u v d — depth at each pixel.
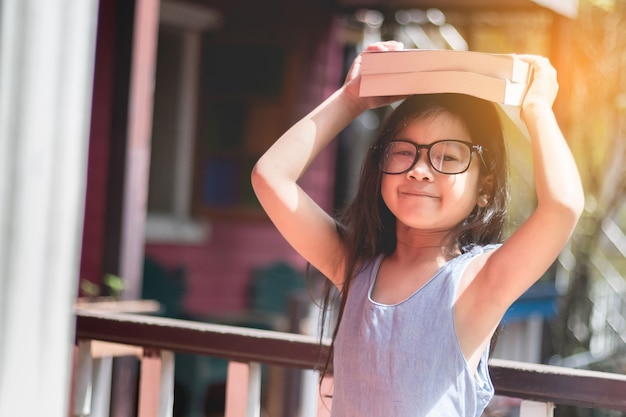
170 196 8.50
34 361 1.62
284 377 5.48
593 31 7.96
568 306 7.99
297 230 2.09
